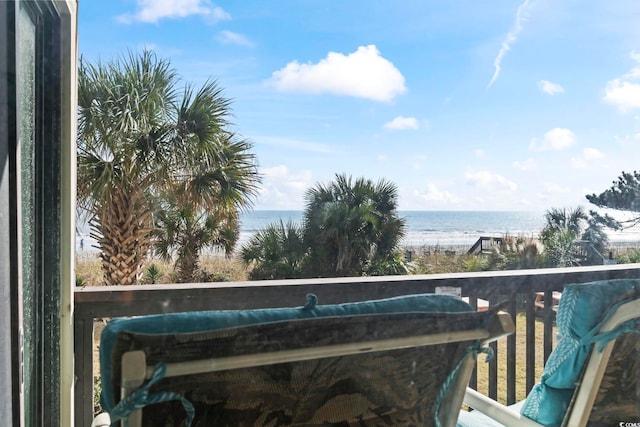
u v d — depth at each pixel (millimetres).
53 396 1222
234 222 5707
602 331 1041
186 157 5375
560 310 1105
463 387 789
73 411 1237
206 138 5582
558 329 1117
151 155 4953
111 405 610
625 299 1057
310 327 674
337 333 685
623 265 2045
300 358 673
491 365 1330
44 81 1176
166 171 5090
